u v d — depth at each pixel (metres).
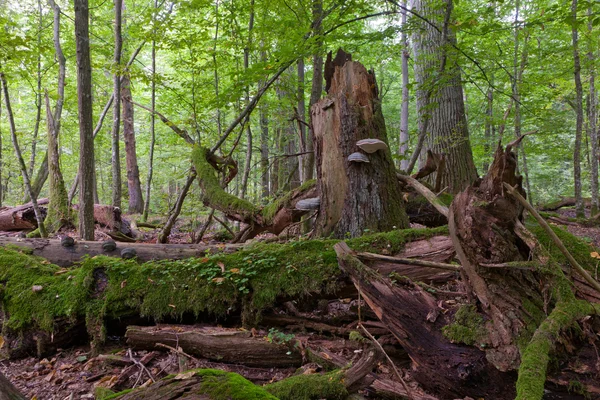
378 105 4.84
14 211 8.02
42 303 3.75
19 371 3.46
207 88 8.81
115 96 9.00
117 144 10.95
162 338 3.50
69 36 11.06
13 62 6.08
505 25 6.36
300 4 6.64
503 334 2.68
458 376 2.71
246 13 8.17
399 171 5.73
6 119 14.62
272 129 13.43
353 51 7.54
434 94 6.75
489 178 2.87
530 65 9.11
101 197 21.67
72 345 3.88
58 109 9.23
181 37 7.77
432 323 2.96
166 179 14.76
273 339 3.40
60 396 2.98
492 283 2.82
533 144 12.72
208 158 6.79
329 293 3.72
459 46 6.35
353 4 6.20
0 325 3.89
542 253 2.68
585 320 2.61
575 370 2.48
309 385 2.65
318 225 4.99
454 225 2.90
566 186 16.55
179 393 2.18
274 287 3.76
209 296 3.82
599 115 13.98
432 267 3.38
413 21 6.43
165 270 3.99
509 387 2.60
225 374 2.33
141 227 9.62
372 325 3.66
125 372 3.24
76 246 4.71
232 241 6.48
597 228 8.48
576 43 8.10
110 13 12.29
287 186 9.14
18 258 4.18
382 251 3.88
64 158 16.53
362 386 2.76
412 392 2.82
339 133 4.79
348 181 4.74
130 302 3.82
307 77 13.55
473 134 13.49
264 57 8.07
